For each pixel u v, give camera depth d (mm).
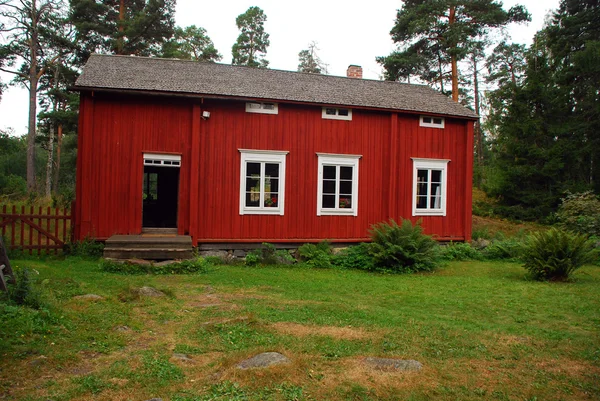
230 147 14602
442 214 17125
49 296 7234
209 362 4973
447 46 27812
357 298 8992
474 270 13750
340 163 15766
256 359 4957
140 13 28797
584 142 24516
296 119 15297
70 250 13031
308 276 11859
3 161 46938
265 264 13672
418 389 4449
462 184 17531
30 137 29016
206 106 14406
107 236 13508
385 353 5410
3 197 23531
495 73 39625
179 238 13023
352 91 17031
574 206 19734
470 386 4582
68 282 8703
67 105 32938
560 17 27828
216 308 7473
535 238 12289
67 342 5348
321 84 17250
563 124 24234
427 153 16953
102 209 13492
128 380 4422
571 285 11086
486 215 25609
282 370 4695
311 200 15445
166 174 18312
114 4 30797
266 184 15102
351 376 4695
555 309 8336
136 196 13766
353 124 15961
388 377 4715
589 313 8031
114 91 13125
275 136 15062
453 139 17391
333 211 15680
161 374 4559
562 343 6168
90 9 28828
